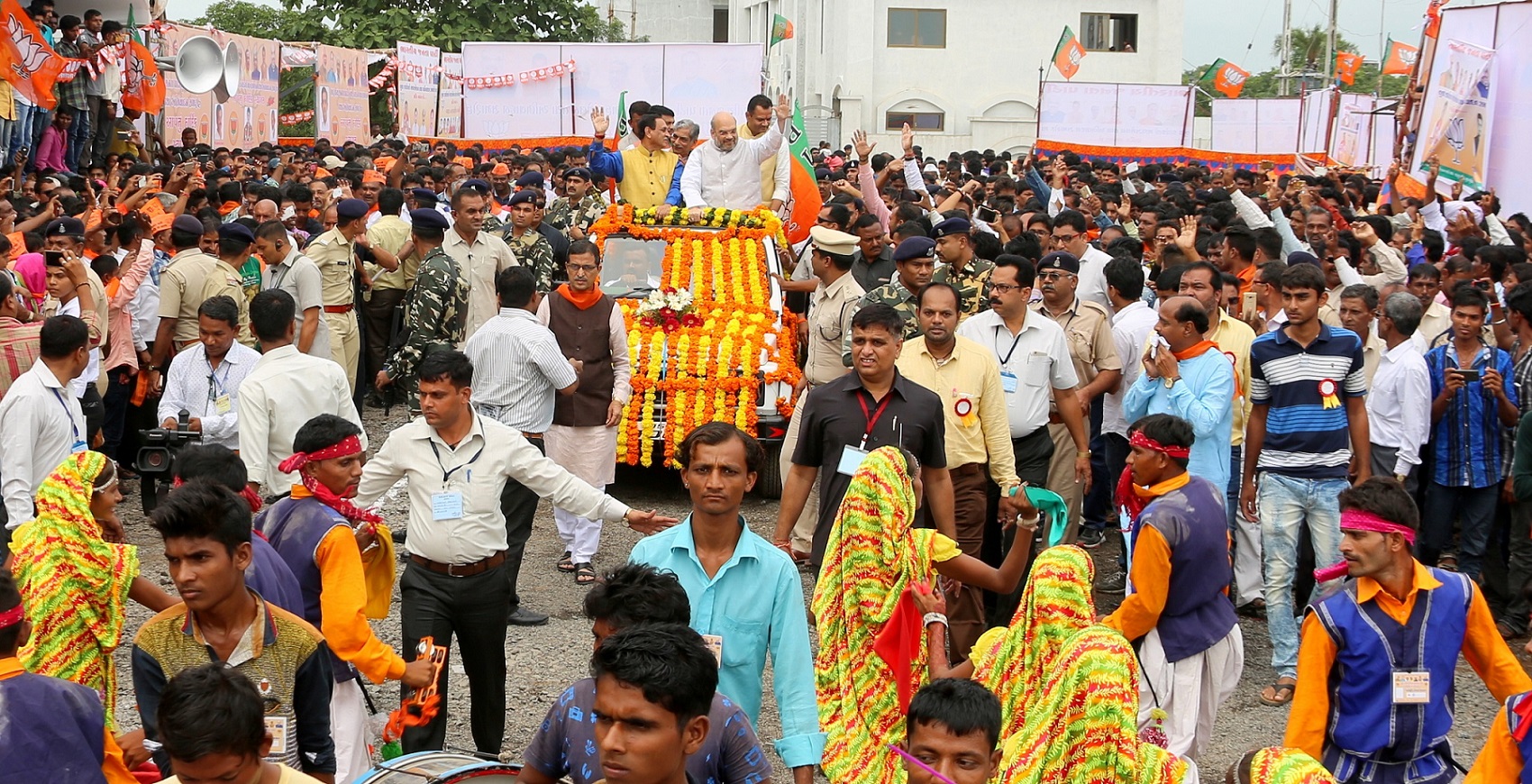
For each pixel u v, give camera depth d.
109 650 4.72
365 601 4.86
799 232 14.16
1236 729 6.75
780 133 12.84
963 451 6.99
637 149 13.62
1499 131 15.44
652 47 23.58
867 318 6.23
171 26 19.70
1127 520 5.90
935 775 3.54
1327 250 10.09
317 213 14.54
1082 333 8.48
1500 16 15.54
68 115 15.86
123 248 10.92
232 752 3.29
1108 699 3.81
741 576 4.54
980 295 9.35
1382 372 8.47
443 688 5.68
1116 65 49.88
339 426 5.00
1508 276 10.18
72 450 6.68
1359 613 4.66
